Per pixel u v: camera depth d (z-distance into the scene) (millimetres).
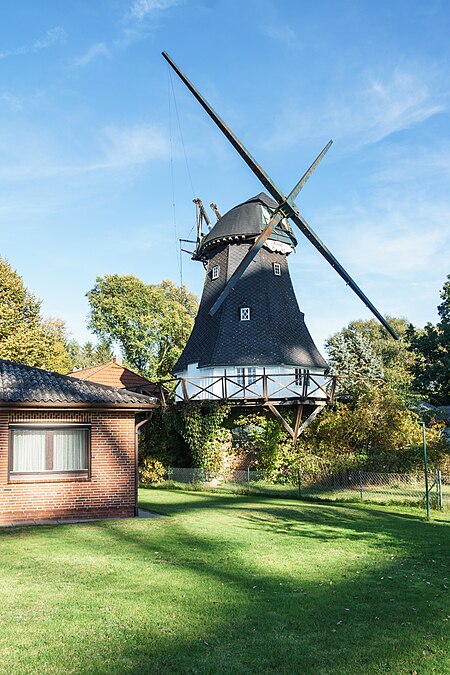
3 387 14727
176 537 11734
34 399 14188
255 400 24266
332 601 7355
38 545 10766
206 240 31984
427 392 42531
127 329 51562
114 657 5512
